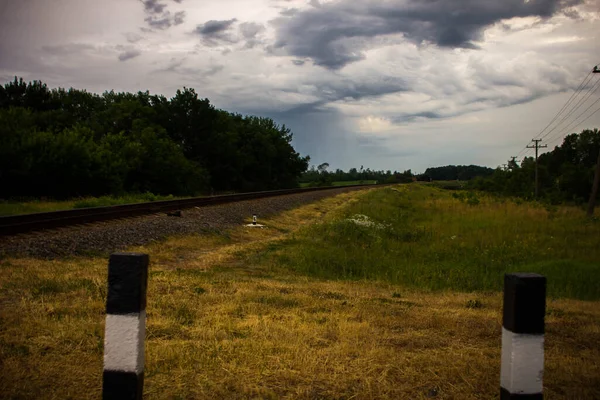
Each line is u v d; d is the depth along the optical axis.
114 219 15.77
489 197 44.62
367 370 4.48
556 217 27.45
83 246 11.35
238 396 3.84
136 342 2.84
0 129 26.78
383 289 10.27
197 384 4.03
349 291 9.27
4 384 3.78
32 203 22.39
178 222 16.86
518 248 16.78
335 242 17.11
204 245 14.77
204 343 5.11
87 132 34.34
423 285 11.23
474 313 7.36
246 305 7.00
